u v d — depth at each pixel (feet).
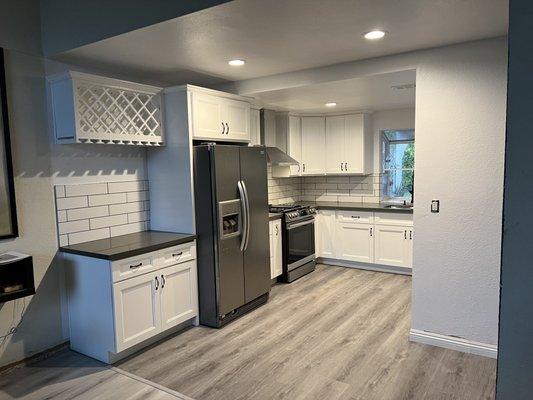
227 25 8.14
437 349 10.19
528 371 3.88
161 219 12.48
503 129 9.16
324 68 11.51
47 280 10.19
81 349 10.39
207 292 11.84
